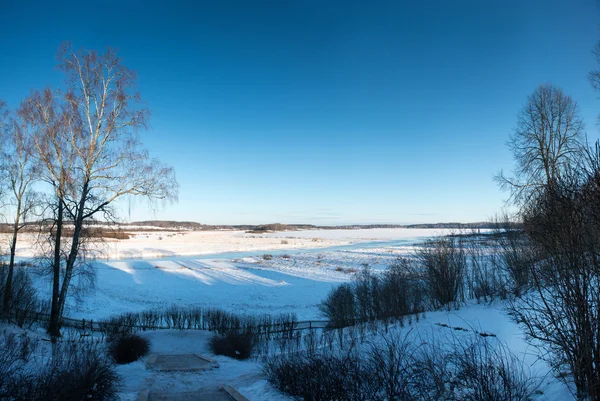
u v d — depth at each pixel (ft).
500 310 39.60
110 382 29.40
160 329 69.62
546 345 24.91
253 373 38.52
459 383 22.21
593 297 16.79
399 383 24.22
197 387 34.01
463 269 68.69
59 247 58.65
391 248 239.91
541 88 71.77
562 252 17.69
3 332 44.09
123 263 174.40
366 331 49.75
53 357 33.68
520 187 69.51
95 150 60.59
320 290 116.06
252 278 137.69
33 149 57.41
